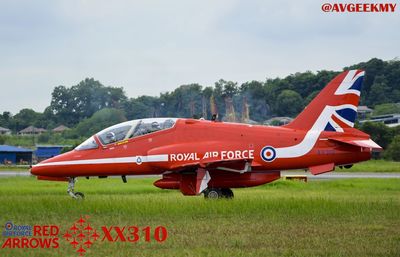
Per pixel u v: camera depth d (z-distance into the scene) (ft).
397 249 95.14
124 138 183.21
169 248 97.76
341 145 180.65
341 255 91.30
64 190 208.44
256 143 178.40
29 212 134.51
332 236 105.81
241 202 142.51
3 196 176.04
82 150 184.75
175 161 177.06
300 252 93.30
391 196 183.32
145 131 182.60
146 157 180.65
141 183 250.98
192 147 177.17
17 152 646.33
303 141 180.04
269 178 180.65
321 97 183.21
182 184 179.42
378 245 98.07
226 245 98.94
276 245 98.58
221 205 137.90
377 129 553.64
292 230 111.45
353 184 243.60
